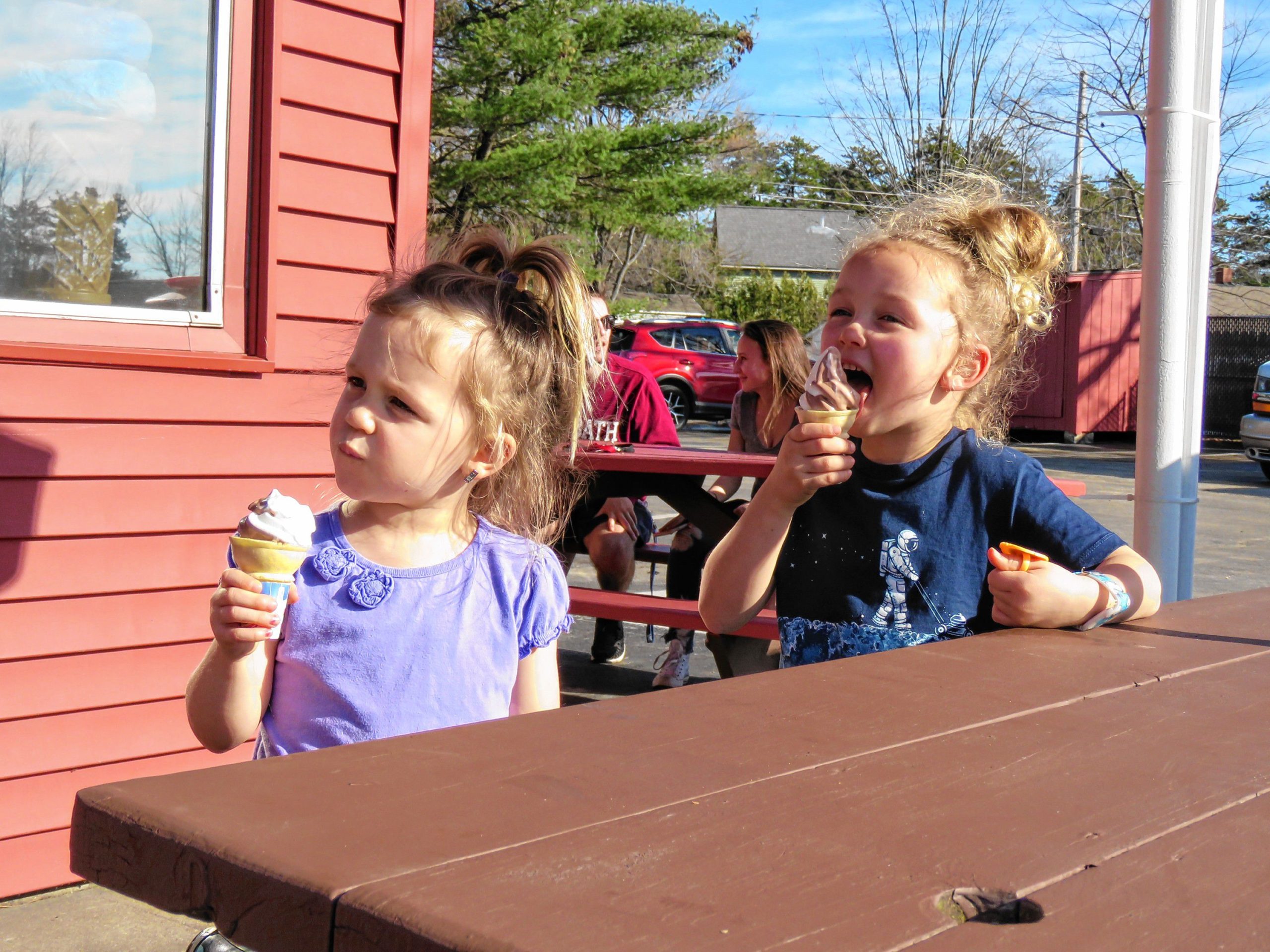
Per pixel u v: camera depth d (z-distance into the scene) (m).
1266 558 9.32
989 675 1.42
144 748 3.18
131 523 3.10
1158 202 3.38
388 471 1.68
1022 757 1.07
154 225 3.14
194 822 0.81
